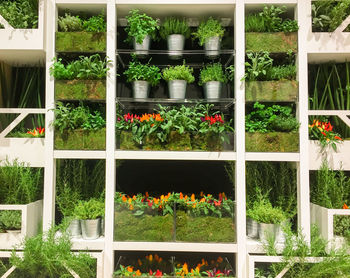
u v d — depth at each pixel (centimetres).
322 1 225
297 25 217
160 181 264
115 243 212
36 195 236
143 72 235
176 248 212
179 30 236
